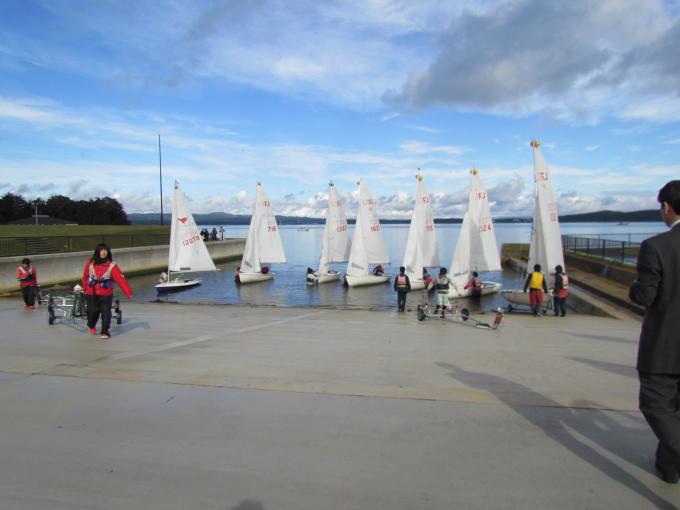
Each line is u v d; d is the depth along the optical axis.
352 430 5.16
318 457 4.54
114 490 3.98
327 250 42.69
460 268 29.70
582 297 22.92
